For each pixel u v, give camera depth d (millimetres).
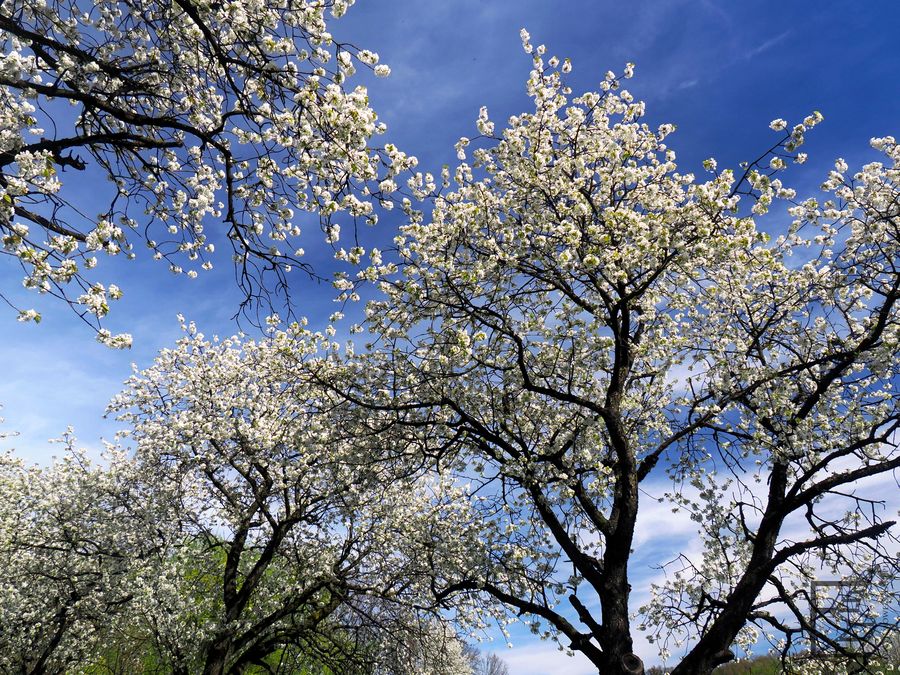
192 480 14766
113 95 6598
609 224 8969
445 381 10305
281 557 14312
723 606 8984
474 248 9789
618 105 9820
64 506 14859
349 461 11172
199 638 12406
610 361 11172
